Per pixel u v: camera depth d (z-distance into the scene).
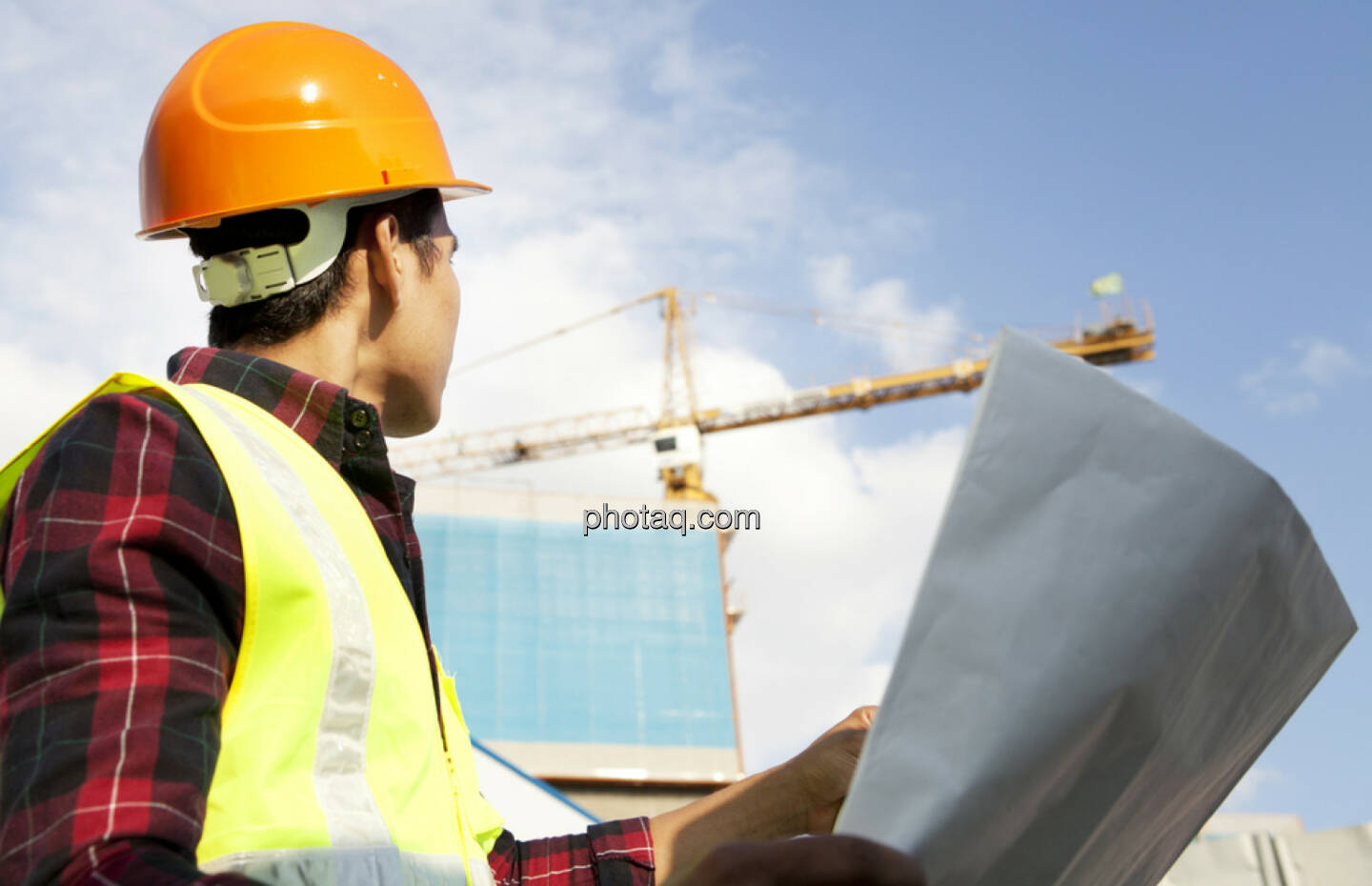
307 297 1.39
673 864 1.58
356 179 1.42
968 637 0.77
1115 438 0.82
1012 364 0.80
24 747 0.85
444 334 1.49
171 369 1.35
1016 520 0.79
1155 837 1.07
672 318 64.56
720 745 41.38
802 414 59.38
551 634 42.22
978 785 0.74
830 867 0.62
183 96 1.45
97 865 0.78
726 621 43.41
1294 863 8.36
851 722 1.64
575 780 40.06
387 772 1.10
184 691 0.91
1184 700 0.88
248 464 1.08
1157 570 0.80
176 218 1.40
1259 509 0.84
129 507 0.96
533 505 44.22
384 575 1.20
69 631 0.89
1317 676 1.12
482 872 1.27
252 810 0.98
